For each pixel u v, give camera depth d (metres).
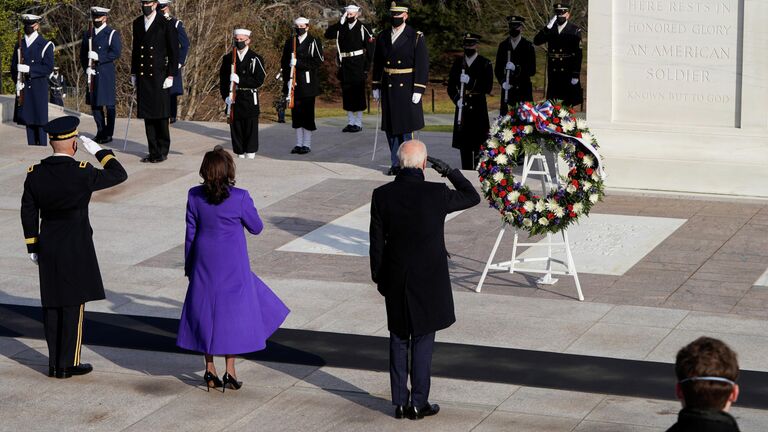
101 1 48.66
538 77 63.44
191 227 12.34
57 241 12.82
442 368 12.89
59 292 12.84
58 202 12.77
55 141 12.91
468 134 24.50
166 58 24.86
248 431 11.41
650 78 21.22
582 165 15.34
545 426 11.28
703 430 6.06
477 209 20.62
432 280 11.31
